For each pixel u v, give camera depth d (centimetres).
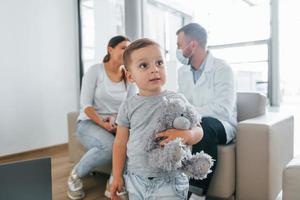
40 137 310
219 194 154
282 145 165
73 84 345
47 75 317
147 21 308
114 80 180
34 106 305
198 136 91
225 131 156
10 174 79
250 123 149
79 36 349
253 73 253
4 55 279
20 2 291
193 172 88
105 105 182
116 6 330
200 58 174
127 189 94
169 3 328
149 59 88
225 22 267
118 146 98
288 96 239
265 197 146
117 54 172
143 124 90
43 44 312
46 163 85
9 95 284
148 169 88
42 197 84
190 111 90
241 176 152
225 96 165
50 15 319
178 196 90
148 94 93
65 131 334
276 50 238
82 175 173
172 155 80
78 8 347
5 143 281
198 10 293
